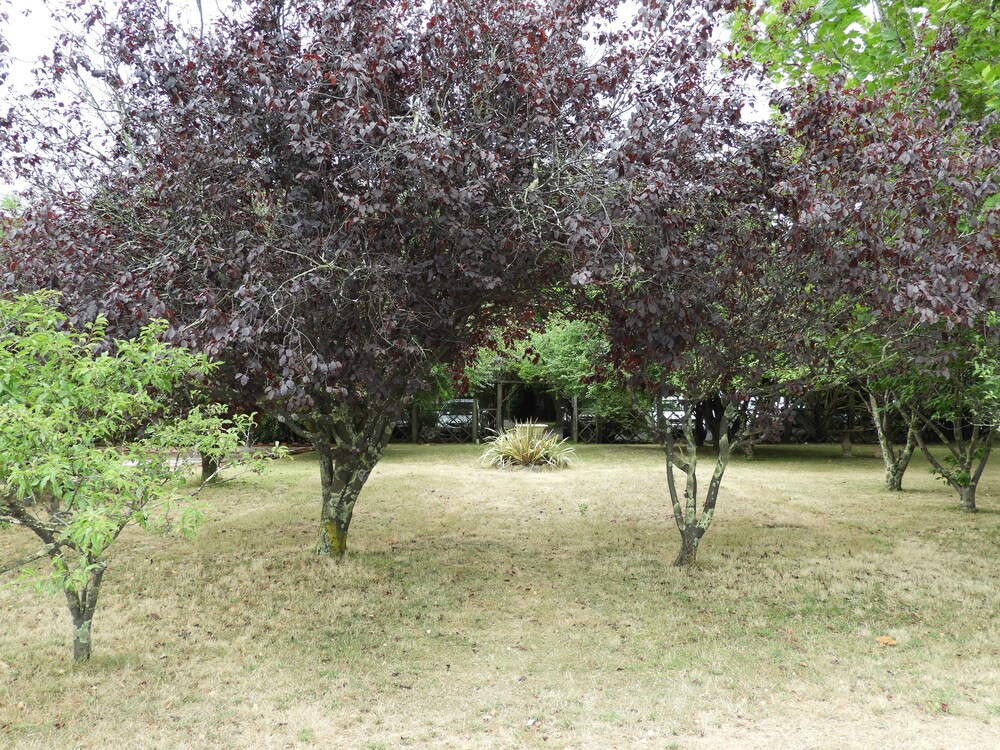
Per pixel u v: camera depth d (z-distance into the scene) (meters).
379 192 4.59
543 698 3.95
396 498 10.38
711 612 5.42
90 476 3.13
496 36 5.01
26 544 7.21
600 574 6.48
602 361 7.23
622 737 3.49
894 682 4.08
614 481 12.00
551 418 23.11
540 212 4.88
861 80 6.91
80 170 5.67
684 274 5.17
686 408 6.93
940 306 4.66
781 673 4.25
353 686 4.11
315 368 4.48
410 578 6.30
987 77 5.57
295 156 4.84
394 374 5.89
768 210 5.05
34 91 5.47
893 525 8.53
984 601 5.52
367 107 4.39
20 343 3.21
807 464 15.65
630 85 5.25
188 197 5.03
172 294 5.06
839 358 6.36
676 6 5.04
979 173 5.25
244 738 3.47
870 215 4.81
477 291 5.95
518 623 5.20
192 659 4.47
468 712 3.78
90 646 4.42
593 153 5.00
